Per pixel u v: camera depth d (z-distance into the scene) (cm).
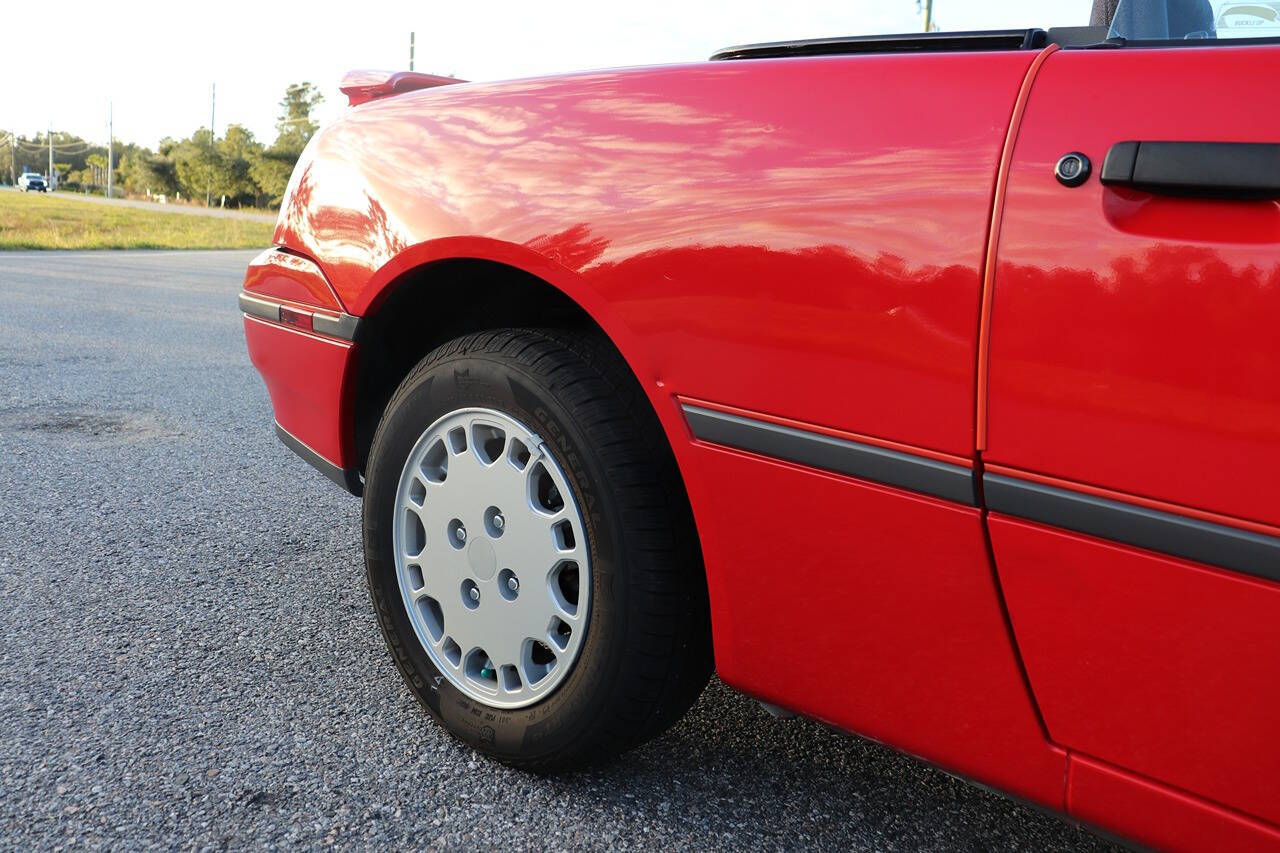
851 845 164
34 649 226
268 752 186
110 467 382
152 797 170
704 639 165
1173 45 124
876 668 135
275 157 7881
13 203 4962
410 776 179
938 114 125
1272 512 97
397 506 192
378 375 212
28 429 436
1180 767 109
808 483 134
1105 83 113
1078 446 109
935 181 122
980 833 168
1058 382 110
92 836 158
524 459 173
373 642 236
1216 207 103
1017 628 119
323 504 347
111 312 889
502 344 173
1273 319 97
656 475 158
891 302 123
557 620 170
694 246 142
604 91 167
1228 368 99
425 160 188
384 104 211
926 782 183
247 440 436
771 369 135
